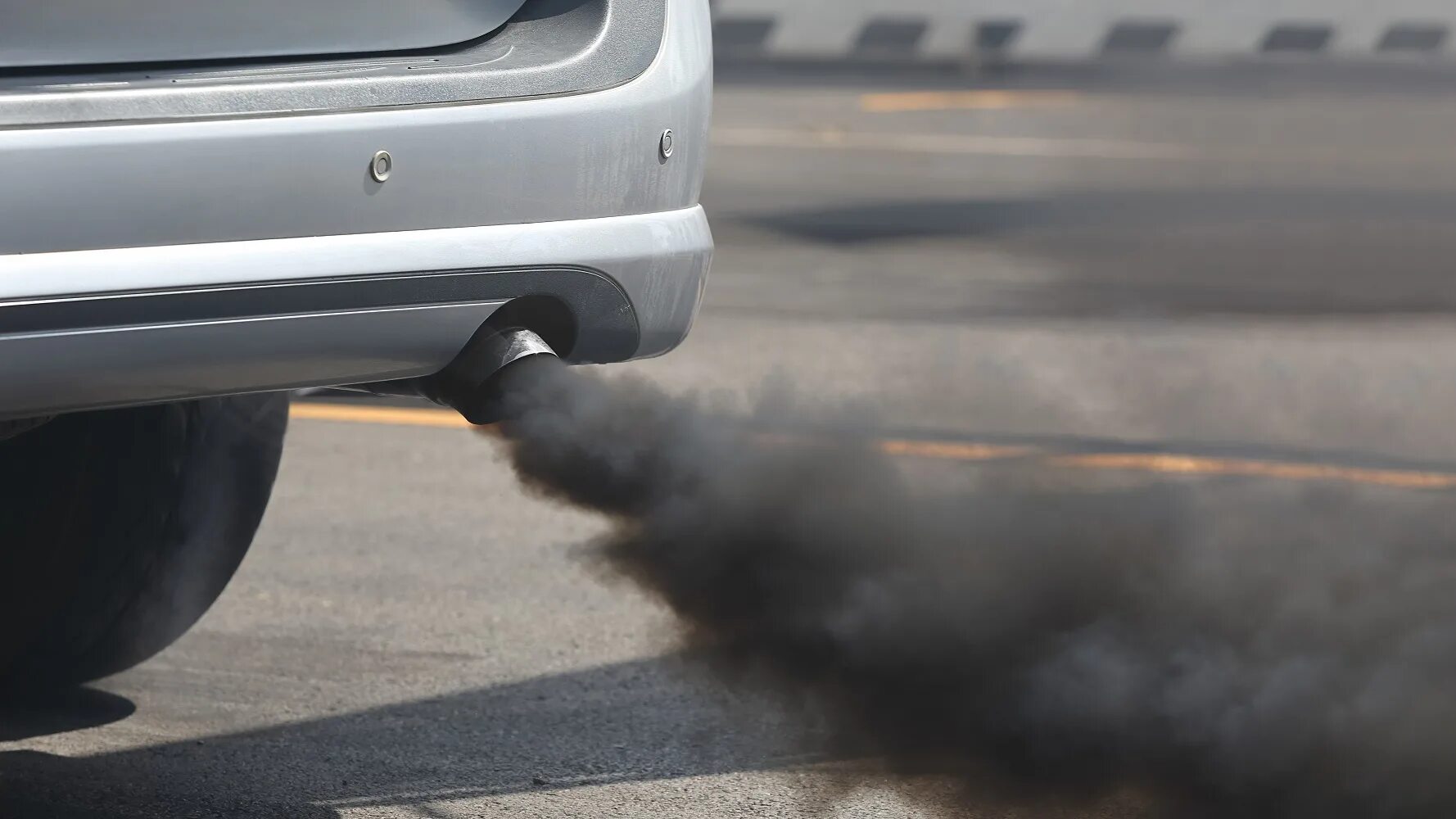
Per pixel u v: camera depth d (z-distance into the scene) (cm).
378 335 569
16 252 503
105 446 768
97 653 799
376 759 748
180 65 546
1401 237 2267
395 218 566
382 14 586
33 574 767
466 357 600
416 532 1096
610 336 630
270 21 562
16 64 516
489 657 881
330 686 834
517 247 589
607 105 615
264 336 545
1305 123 3272
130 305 517
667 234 639
